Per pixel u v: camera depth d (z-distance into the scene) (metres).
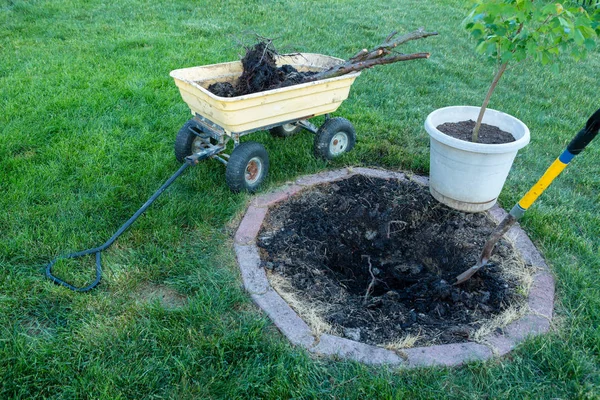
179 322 2.89
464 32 9.22
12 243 3.40
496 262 3.51
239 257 3.39
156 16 8.93
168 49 7.36
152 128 5.20
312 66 4.86
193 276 3.25
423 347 2.80
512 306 3.13
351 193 4.27
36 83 5.90
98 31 7.97
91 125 5.11
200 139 4.43
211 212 3.84
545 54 3.22
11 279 3.15
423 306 3.32
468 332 2.94
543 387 2.62
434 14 10.17
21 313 2.95
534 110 6.25
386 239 4.04
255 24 8.79
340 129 4.61
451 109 4.22
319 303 3.14
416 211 4.13
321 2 10.37
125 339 2.80
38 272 3.23
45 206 3.82
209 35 8.16
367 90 6.48
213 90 4.17
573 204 4.29
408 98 6.32
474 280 3.43
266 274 3.29
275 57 4.59
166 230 3.63
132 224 3.68
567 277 3.37
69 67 6.47
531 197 2.93
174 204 3.88
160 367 2.64
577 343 2.90
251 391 2.55
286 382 2.56
